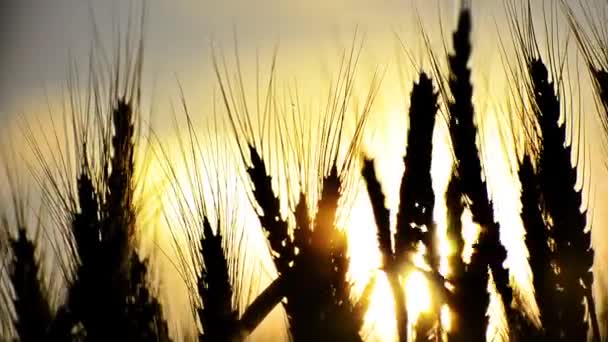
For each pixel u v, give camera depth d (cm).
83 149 131
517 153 135
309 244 128
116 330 127
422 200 131
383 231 131
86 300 128
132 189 131
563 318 131
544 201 133
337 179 130
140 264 129
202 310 129
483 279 131
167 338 128
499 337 132
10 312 126
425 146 132
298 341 127
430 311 130
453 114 134
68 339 126
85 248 129
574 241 132
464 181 133
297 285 127
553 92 136
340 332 127
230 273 130
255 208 130
